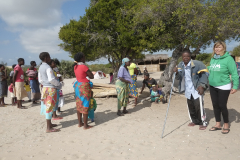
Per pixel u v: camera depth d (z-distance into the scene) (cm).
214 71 388
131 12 902
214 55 396
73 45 1048
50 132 440
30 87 771
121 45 1021
